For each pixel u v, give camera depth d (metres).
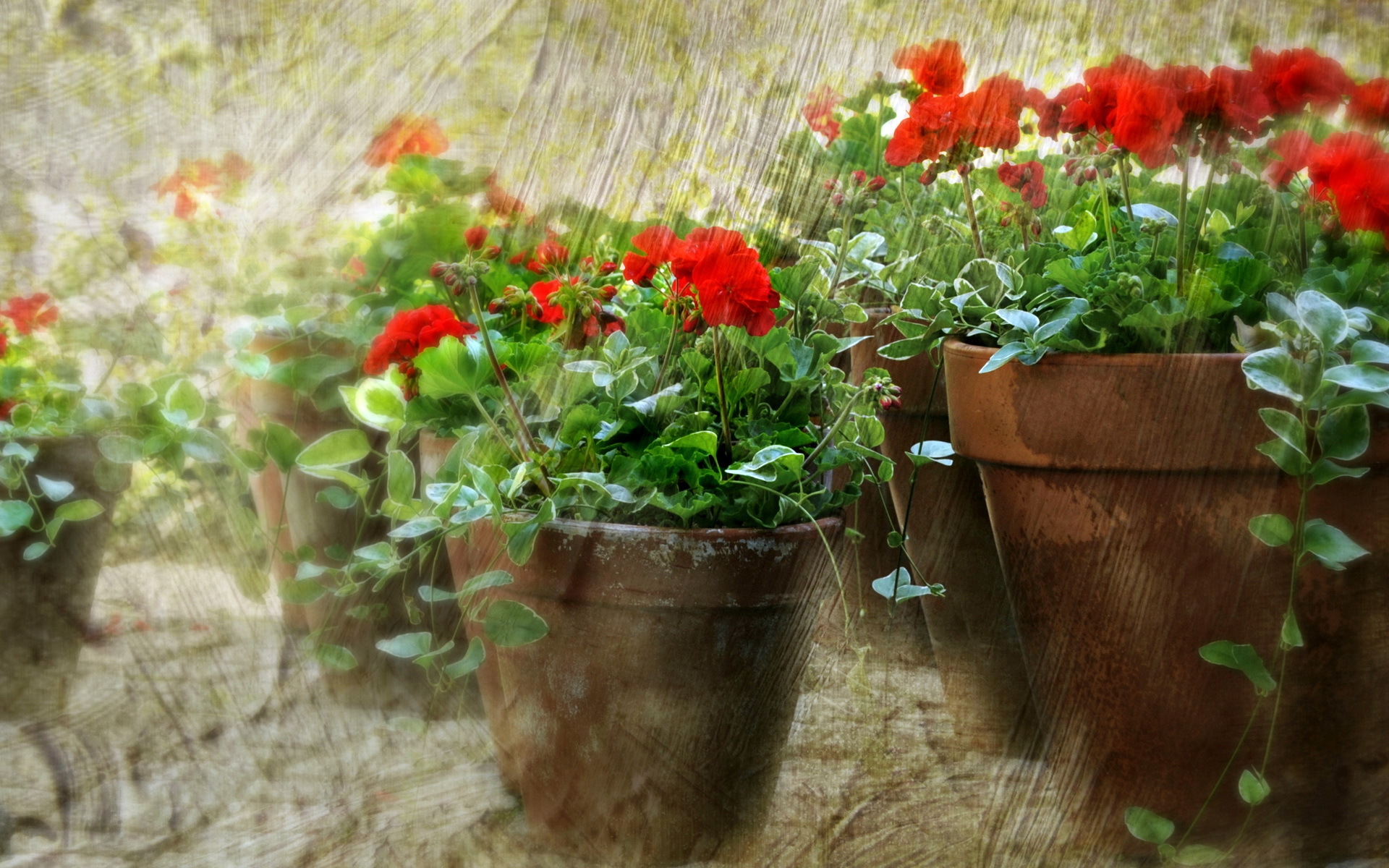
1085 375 2.85
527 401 2.90
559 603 2.85
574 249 2.95
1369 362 2.77
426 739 2.95
